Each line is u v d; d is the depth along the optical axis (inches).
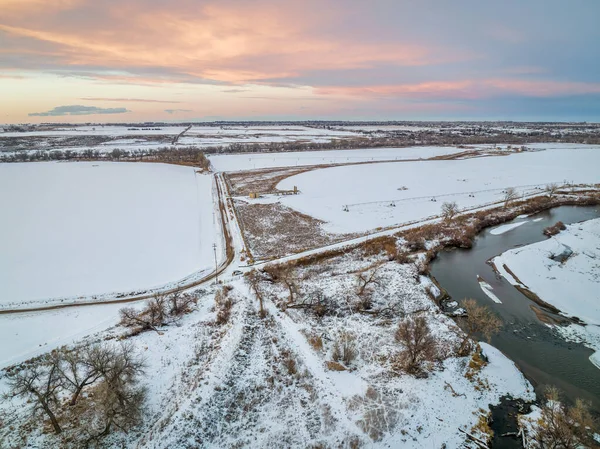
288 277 2044.8
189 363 1505.9
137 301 2038.6
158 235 3083.2
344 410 1256.8
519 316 1872.5
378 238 2866.6
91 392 1327.5
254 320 1774.1
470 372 1448.1
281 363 1501.0
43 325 1807.3
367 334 1691.7
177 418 1194.0
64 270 2431.1
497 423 1229.7
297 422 1226.0
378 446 1125.1
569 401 1317.7
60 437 1137.4
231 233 3107.8
